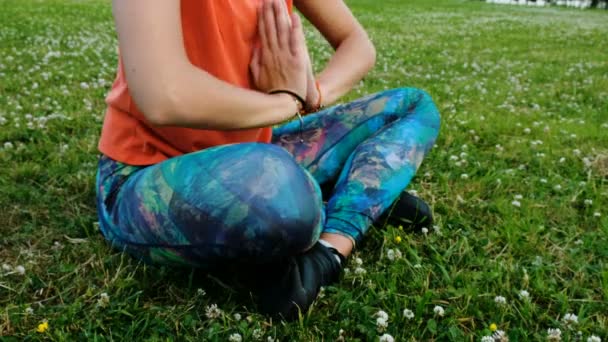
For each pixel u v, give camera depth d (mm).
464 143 4020
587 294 2098
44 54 7277
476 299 2018
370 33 12484
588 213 2871
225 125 1646
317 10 2324
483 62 8781
